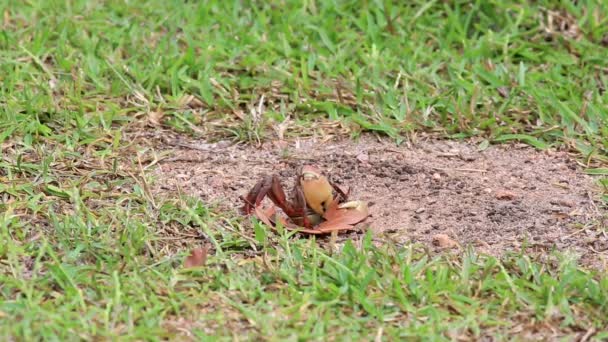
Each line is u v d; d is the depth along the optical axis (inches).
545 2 471.8
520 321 271.3
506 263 298.8
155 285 281.1
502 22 468.8
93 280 279.1
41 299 274.2
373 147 386.6
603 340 264.2
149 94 410.3
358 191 351.6
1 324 259.0
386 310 272.8
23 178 346.3
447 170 368.8
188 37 446.6
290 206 316.5
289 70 432.1
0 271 288.5
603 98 411.2
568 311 272.5
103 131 382.9
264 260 293.9
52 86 411.5
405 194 350.0
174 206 329.1
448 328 264.1
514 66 438.6
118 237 308.0
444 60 441.7
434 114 406.9
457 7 474.6
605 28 456.4
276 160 374.0
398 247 310.7
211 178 357.1
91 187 342.0
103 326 262.1
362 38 456.1
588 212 338.6
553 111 404.8
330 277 287.7
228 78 424.5
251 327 265.1
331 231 313.0
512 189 355.9
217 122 399.2
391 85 423.2
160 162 367.9
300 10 472.1
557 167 373.1
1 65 420.2
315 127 398.0
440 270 287.3
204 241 312.8
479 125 397.7
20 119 382.6
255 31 457.7
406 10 473.1
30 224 317.4
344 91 417.7
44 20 460.4
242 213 327.6
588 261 305.9
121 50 442.3
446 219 331.9
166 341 258.1
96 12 470.6
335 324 265.6
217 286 283.7
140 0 484.7
